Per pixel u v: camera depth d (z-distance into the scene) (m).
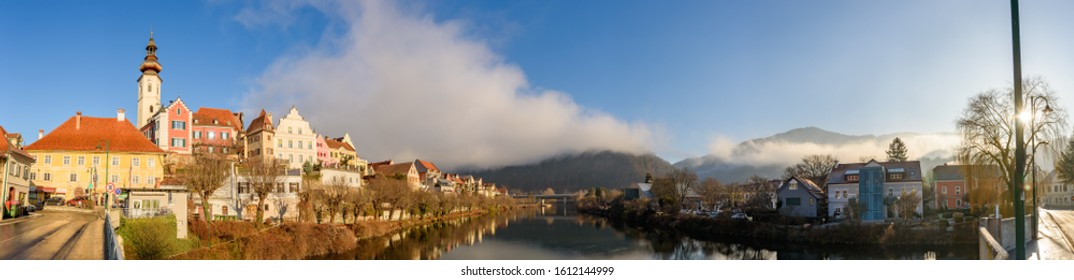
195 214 69.56
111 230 31.94
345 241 72.12
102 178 86.94
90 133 89.31
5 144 61.72
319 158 127.81
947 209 95.06
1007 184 51.56
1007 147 50.53
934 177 99.00
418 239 86.62
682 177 136.88
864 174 91.44
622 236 97.62
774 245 78.25
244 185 82.00
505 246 83.06
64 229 44.00
